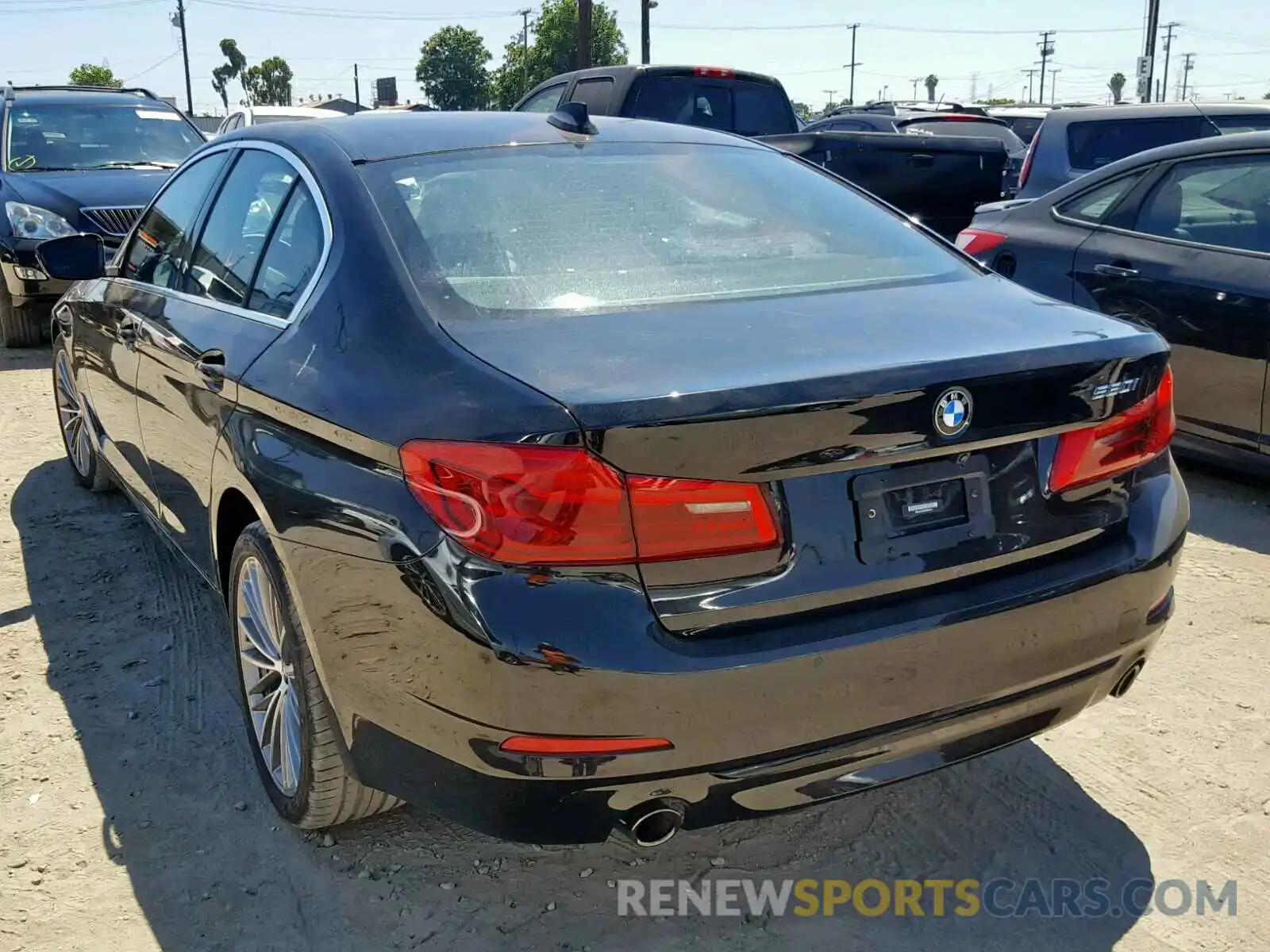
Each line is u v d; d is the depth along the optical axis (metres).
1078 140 8.75
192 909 2.54
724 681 2.04
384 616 2.19
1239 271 4.97
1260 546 4.63
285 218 2.99
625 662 1.99
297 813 2.70
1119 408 2.46
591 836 2.15
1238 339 4.93
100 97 10.07
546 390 2.05
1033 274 5.95
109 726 3.29
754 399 2.03
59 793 2.96
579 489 1.97
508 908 2.55
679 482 2.01
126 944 2.43
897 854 2.75
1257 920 2.50
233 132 3.68
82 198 8.51
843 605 2.18
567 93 10.74
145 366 3.57
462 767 2.13
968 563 2.29
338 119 3.34
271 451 2.55
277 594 2.63
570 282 2.57
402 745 2.25
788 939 2.46
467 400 2.10
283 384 2.56
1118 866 2.69
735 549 2.06
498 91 78.19
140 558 4.52
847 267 2.89
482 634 2.01
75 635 3.87
